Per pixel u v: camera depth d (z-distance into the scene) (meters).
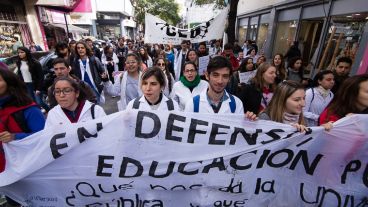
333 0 7.50
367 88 2.04
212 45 12.61
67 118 2.23
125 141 2.03
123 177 2.10
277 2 12.00
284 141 2.06
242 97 3.22
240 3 20.12
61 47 5.18
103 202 2.18
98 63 4.91
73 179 2.07
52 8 16.02
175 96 3.54
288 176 2.15
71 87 2.12
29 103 2.13
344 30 6.95
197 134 2.06
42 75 5.54
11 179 1.94
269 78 3.12
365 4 6.04
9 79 2.01
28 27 13.51
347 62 3.87
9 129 2.05
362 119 1.98
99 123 1.99
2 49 11.26
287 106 2.13
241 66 4.97
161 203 2.19
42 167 2.00
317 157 2.09
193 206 2.20
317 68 8.20
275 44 12.62
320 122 2.41
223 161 2.10
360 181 2.13
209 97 2.30
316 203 2.21
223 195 2.17
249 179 2.14
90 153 2.02
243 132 2.06
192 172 2.11
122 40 10.94
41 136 1.95
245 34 19.17
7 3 11.84
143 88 2.41
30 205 2.12
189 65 3.43
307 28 9.32
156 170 2.10
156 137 2.05
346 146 2.04
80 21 32.59
